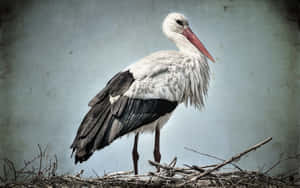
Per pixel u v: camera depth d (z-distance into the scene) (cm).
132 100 810
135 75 832
